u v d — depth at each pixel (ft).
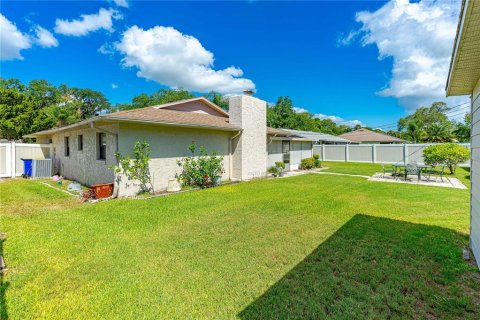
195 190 29.27
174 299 8.41
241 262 11.10
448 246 12.36
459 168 51.55
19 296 8.50
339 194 26.71
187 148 31.94
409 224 16.12
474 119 11.63
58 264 10.84
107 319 7.45
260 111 40.78
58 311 7.78
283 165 46.16
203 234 14.67
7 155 40.11
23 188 29.50
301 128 130.41
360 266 10.48
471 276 9.58
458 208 20.40
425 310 7.66
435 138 96.22
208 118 37.50
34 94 121.08
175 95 131.64
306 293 8.66
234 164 38.50
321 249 12.34
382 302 8.08
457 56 8.23
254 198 24.71
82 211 19.65
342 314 7.54
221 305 8.09
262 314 7.63
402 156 64.80
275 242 13.39
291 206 21.38
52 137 45.01
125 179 25.66
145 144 26.48
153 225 16.30
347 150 74.54
